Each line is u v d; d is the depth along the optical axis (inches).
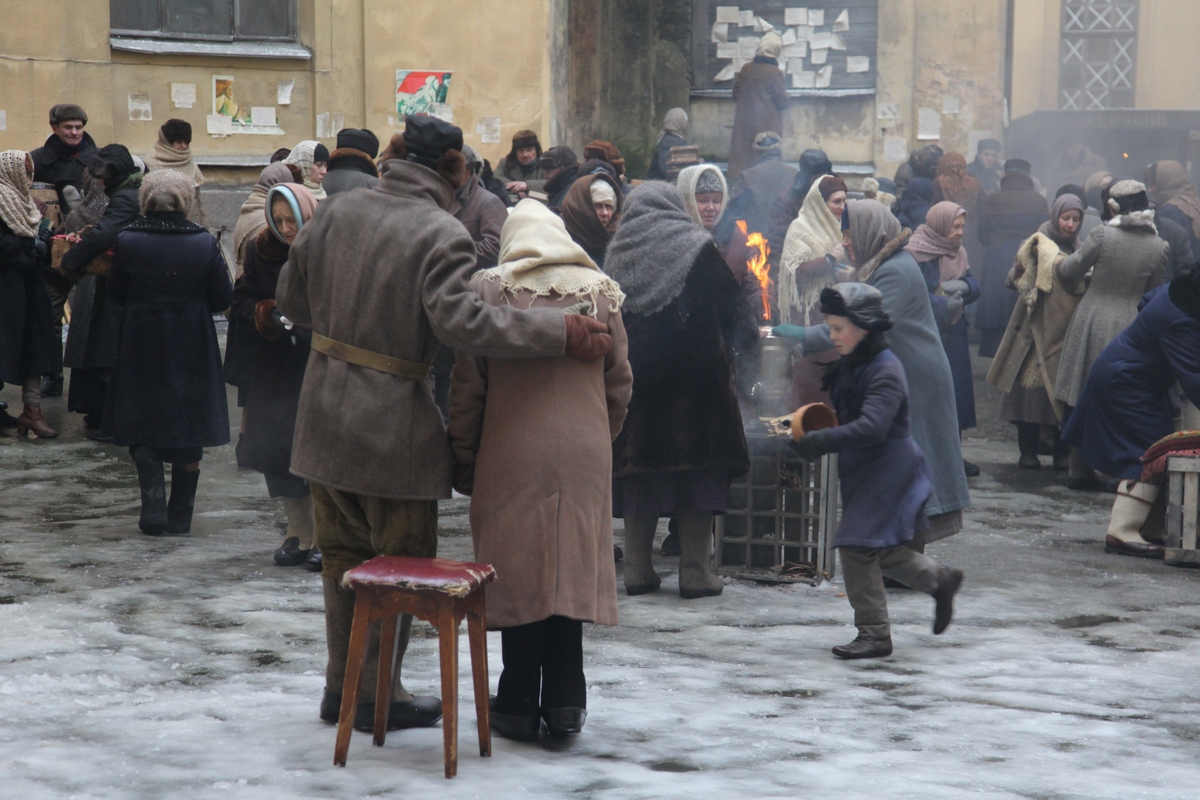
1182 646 263.6
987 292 575.5
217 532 355.6
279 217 272.1
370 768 184.1
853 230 302.0
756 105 802.2
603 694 224.1
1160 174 601.9
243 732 199.2
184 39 755.4
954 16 879.1
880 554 252.8
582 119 916.0
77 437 492.4
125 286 339.0
